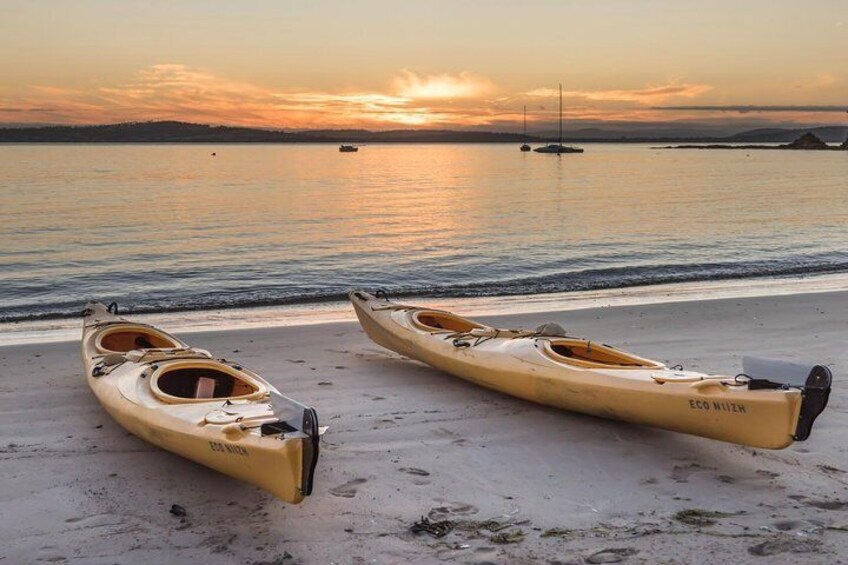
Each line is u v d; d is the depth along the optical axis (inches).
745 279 729.6
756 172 3218.5
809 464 256.1
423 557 194.1
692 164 4281.5
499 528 210.4
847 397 325.7
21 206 1396.4
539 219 1266.0
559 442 280.7
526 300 614.5
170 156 5059.1
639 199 1712.6
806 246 970.7
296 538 205.3
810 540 200.1
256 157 5162.4
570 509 223.3
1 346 427.8
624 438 285.1
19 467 254.7
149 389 277.6
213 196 1691.7
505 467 256.2
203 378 290.7
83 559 194.7
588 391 292.7
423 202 1592.0
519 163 4379.9
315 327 484.4
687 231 1117.7
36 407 318.7
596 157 6003.9
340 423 298.4
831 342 434.0
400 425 297.3
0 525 213.3
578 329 472.7
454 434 288.4
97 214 1268.5
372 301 437.4
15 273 748.6
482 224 1184.8
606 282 710.5
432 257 867.4
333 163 4111.7
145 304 603.2
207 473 251.3
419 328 388.2
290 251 898.7
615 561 190.2
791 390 229.8
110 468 255.3
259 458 208.1
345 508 223.5
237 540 205.0
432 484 241.4
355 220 1222.3
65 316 554.3
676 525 211.0
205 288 687.7
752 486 238.8
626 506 224.8
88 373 323.9
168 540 205.3
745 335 452.4
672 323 488.4
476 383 348.2
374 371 378.6
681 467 256.1
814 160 5108.3
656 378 274.7
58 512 222.1
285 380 358.9
